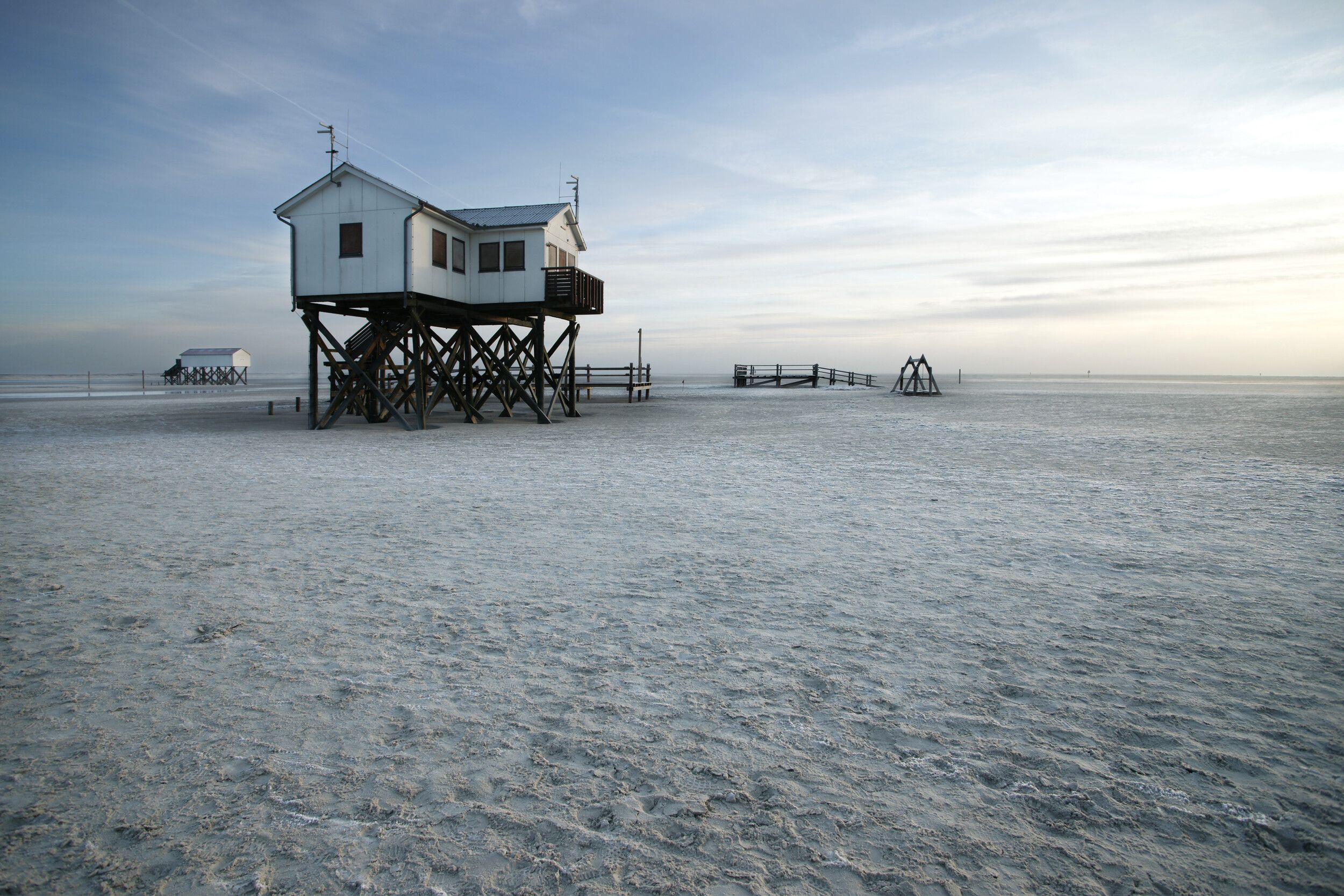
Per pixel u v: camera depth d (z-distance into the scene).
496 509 10.08
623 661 4.83
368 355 22.91
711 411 32.56
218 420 26.55
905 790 3.34
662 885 2.73
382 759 3.60
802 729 3.91
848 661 4.82
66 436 20.45
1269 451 16.52
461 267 23.50
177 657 4.86
